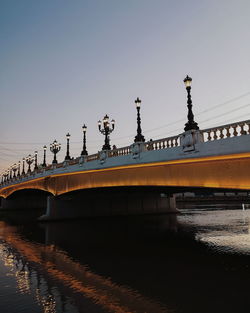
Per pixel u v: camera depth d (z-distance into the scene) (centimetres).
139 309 1016
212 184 1520
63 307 1034
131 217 4778
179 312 986
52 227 3588
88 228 3447
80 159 2947
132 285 1302
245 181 1366
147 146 1991
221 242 2400
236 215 5044
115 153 2362
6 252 2120
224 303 1069
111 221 4181
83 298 1131
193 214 5347
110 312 987
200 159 1545
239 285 1284
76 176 3216
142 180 2069
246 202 10488
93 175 2803
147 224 3778
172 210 5472
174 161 1714
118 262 1772
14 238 2800
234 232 2942
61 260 1842
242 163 1388
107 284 1315
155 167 1953
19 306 1043
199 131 1566
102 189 3353
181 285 1293
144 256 1942
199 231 3077
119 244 2414
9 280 1389
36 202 8462
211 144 1472
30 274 1500
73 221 4206
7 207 7900
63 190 3591
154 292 1202
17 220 4909
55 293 1191
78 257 1928
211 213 5584
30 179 4800
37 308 1023
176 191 3881
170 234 2914
